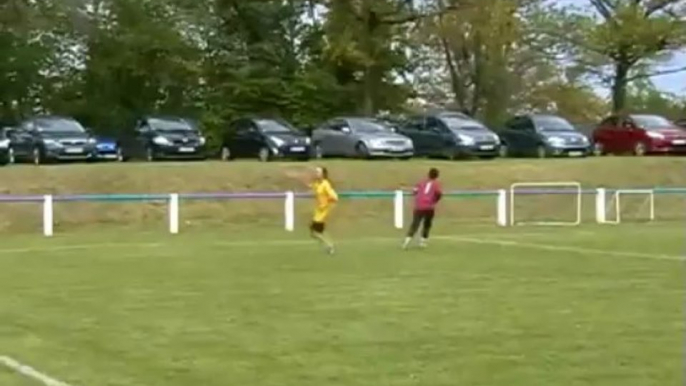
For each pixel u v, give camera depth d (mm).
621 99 85688
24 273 29656
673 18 78875
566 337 19297
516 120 65438
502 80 98812
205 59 82375
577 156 63031
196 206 50031
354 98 83812
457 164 56750
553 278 28328
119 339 19172
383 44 81000
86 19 80000
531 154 63594
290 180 52969
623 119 65688
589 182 56969
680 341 18875
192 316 21828
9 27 78250
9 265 31875
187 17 81250
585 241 40750
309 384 15555
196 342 18875
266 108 81688
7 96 78125
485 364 16922
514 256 34656
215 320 21297
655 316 21672
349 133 60688
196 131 62969
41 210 47812
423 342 18828
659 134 63438
